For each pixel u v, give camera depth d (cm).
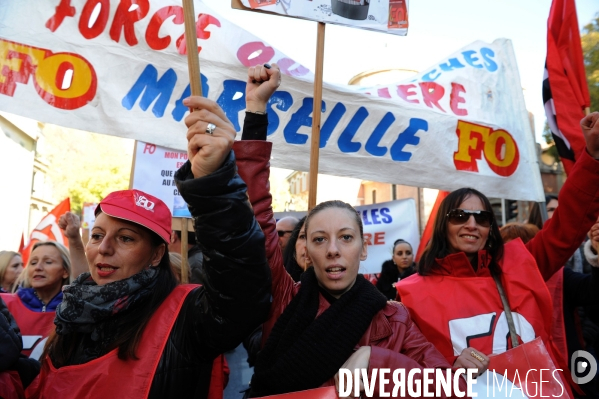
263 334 189
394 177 387
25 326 302
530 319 221
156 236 180
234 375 303
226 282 150
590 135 230
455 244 240
